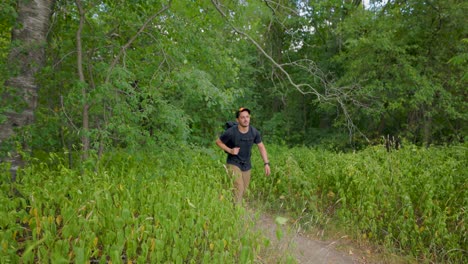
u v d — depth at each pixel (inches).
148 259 110.2
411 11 435.8
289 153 331.0
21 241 112.6
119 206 124.0
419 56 417.4
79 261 75.5
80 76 174.1
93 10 192.2
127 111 171.8
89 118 197.8
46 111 192.1
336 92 378.0
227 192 148.9
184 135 188.2
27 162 163.6
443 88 414.6
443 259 137.3
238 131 169.8
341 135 500.4
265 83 647.1
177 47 218.8
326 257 141.7
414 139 456.1
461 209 149.6
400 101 421.7
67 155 187.3
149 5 198.7
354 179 189.9
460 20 397.1
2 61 159.9
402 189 174.7
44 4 175.2
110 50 206.1
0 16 166.6
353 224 169.3
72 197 125.1
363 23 438.0
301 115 603.8
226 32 319.6
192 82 201.5
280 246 141.6
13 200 118.4
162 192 138.3
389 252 145.7
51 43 192.5
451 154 278.1
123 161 183.8
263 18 428.8
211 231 116.1
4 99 160.1
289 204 205.3
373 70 430.6
